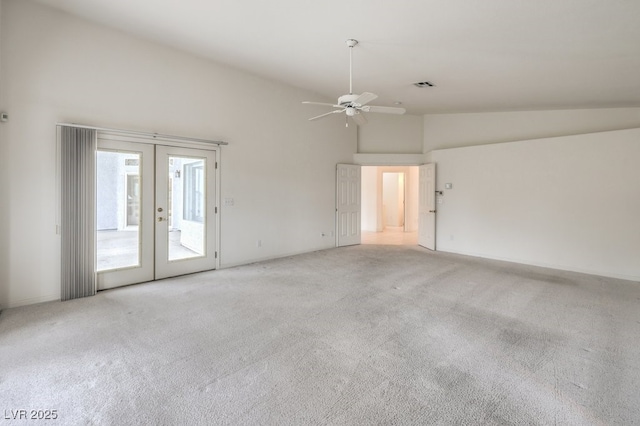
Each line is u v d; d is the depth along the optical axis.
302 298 3.97
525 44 3.73
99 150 4.11
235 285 4.50
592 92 4.97
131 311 3.52
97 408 1.95
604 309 3.66
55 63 3.76
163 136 4.61
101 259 4.55
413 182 10.73
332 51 4.46
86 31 3.96
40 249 3.74
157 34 4.27
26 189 3.63
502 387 2.19
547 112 6.20
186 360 2.52
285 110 6.34
